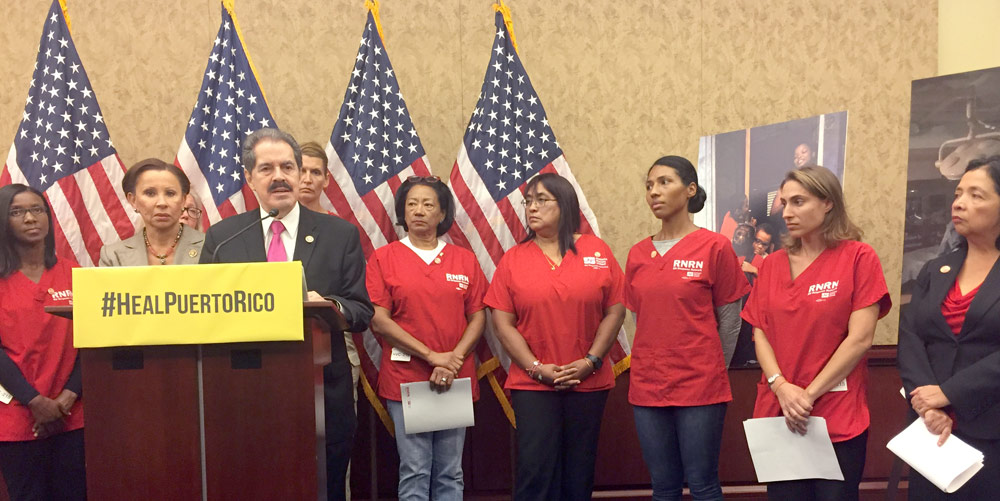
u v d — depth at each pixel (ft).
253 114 11.73
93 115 11.49
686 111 13.62
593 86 13.56
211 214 11.35
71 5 13.06
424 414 10.12
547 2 13.50
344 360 8.23
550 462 9.73
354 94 12.05
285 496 5.84
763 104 13.67
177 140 13.17
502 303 10.35
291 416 5.86
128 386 5.86
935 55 13.69
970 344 7.61
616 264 10.66
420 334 10.42
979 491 7.46
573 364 9.77
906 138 13.67
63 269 9.80
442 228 11.17
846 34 13.66
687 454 9.39
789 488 8.20
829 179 8.38
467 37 13.41
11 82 13.00
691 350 9.41
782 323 8.48
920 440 7.61
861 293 8.14
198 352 5.90
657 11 13.58
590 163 13.55
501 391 11.76
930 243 8.77
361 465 12.15
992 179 7.63
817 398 8.10
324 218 8.24
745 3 13.62
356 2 13.33
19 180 11.07
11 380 8.96
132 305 5.73
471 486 12.60
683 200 9.86
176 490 5.86
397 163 12.00
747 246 11.40
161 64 13.17
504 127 12.08
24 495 9.10
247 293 5.73
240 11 13.20
